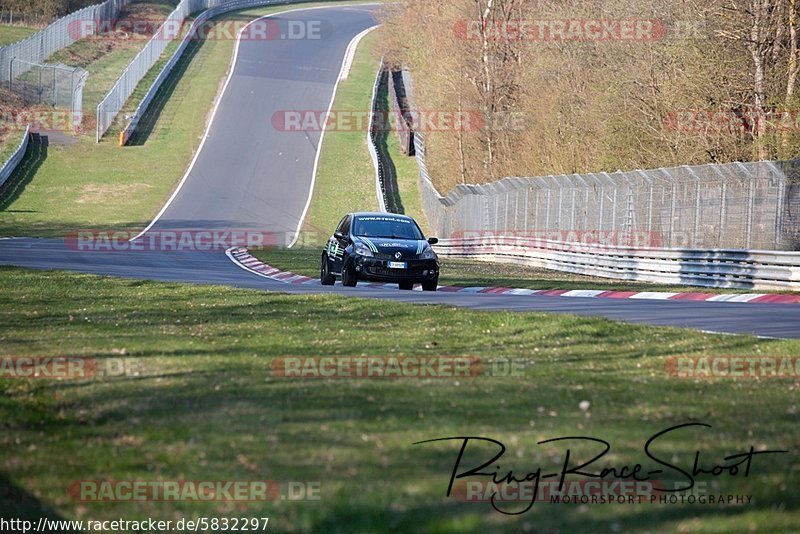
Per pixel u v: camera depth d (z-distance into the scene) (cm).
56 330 5366
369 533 2041
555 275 12188
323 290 8212
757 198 9638
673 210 10856
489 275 11706
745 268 9594
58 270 9538
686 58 14112
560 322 5106
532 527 2081
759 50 12706
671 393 3478
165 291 7562
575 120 17638
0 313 6222
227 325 5494
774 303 7619
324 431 2859
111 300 6988
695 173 10475
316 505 2223
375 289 8669
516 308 6688
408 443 2722
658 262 10944
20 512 2256
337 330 5250
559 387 3544
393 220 9325
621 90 15612
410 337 4953
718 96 13738
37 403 3350
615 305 7162
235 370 3903
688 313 6544
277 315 5956
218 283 9162
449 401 3278
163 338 4938
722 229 10081
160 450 2700
